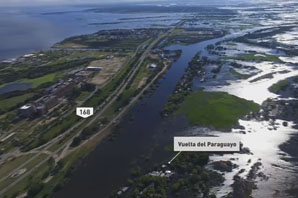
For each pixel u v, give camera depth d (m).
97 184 122.75
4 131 167.25
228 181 121.25
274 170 127.12
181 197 113.94
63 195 117.25
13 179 125.81
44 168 132.38
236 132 156.25
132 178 125.38
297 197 112.44
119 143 151.12
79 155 141.25
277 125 162.38
